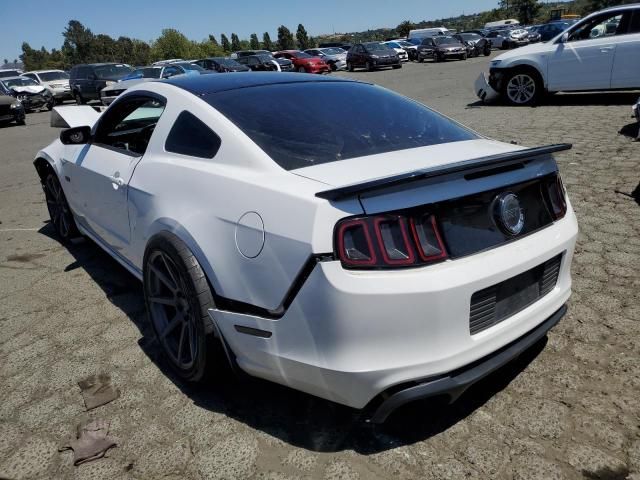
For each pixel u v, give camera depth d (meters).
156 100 2.95
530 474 1.88
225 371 2.36
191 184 2.35
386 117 2.59
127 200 2.86
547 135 7.23
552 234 2.18
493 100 11.12
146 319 3.17
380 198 1.78
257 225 1.97
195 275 2.19
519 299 2.09
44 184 4.59
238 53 28.31
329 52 31.39
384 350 1.77
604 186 4.97
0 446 2.16
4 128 16.09
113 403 2.39
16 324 3.18
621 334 2.69
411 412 2.24
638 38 8.91
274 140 2.27
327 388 1.87
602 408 2.19
